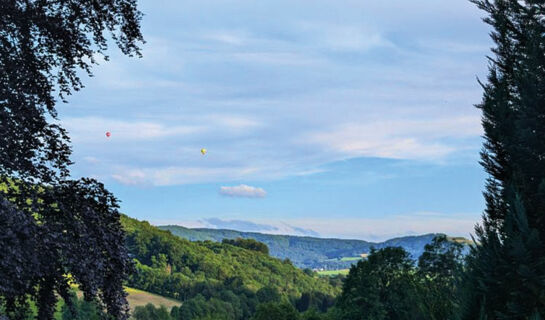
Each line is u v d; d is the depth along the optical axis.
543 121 10.56
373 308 50.44
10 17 9.83
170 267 167.00
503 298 9.61
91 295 9.82
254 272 186.62
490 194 11.37
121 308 10.16
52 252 9.23
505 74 12.08
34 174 9.72
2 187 9.40
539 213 10.11
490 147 11.78
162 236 174.12
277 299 146.25
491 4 12.31
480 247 10.22
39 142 9.94
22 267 8.66
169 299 138.00
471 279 10.20
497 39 12.28
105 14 10.97
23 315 10.34
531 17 11.59
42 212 9.53
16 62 10.02
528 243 9.16
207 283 146.50
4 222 8.13
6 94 9.55
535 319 8.46
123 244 10.36
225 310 127.31
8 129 9.50
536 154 10.45
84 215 9.80
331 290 190.50
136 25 11.17
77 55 10.79
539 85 10.58
